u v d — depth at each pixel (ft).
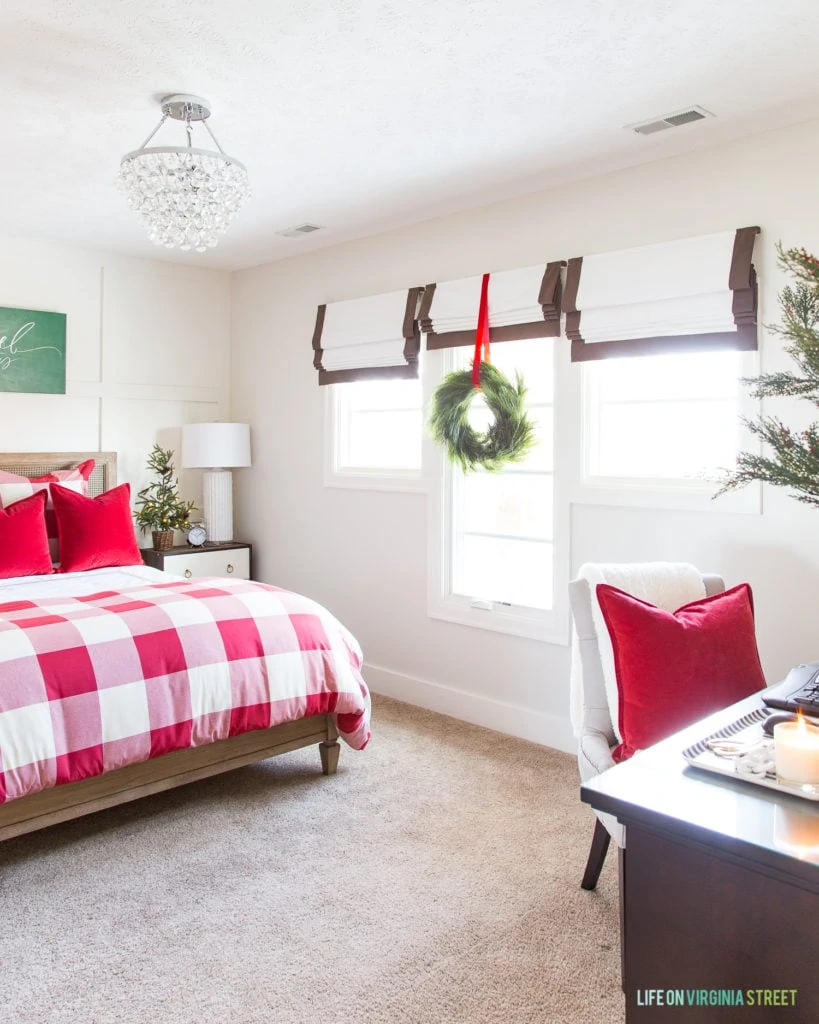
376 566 14.05
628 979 4.39
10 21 6.83
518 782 10.20
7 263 14.08
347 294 14.35
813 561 8.82
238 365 16.96
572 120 8.89
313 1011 5.99
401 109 8.66
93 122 9.05
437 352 12.70
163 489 15.69
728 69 7.68
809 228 8.79
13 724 7.45
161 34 7.07
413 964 6.55
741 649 6.89
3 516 12.29
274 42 7.20
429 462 12.94
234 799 9.77
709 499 9.59
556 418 11.15
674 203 9.89
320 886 7.76
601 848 7.55
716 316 9.31
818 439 4.83
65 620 8.52
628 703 6.63
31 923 7.16
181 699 8.58
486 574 12.53
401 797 9.78
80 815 8.18
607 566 7.79
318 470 15.06
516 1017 5.93
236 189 8.38
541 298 10.94
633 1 6.51
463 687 12.67
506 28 6.93
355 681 10.14
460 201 11.89
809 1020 3.74
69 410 14.96
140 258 15.72
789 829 3.89
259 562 16.55
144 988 6.27
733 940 3.98
